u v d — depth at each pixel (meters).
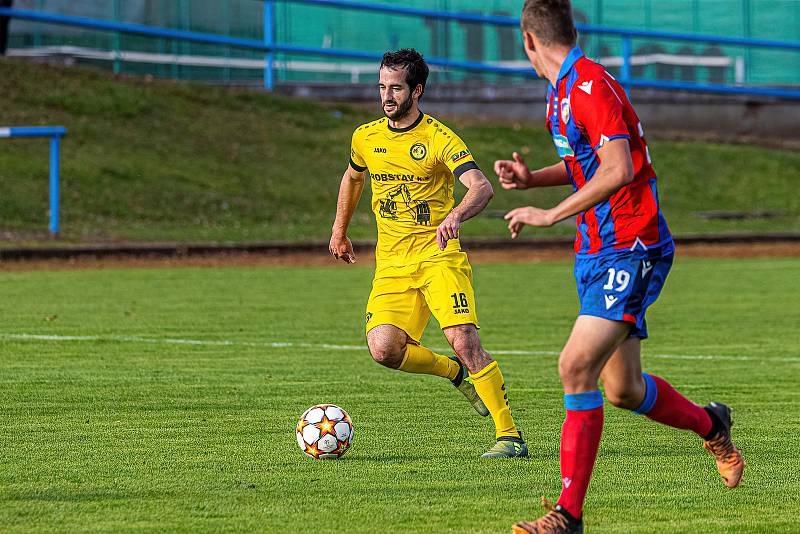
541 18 13.91
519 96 102.25
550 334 34.81
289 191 81.69
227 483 16.14
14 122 79.31
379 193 19.48
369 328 19.53
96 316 37.78
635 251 13.56
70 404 22.73
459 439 19.66
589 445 13.30
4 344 31.27
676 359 30.03
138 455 18.00
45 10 97.12
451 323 18.70
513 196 85.06
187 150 84.25
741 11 107.56
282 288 47.97
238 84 103.06
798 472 17.14
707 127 106.62
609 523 14.18
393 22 104.12
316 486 16.03
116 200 72.62
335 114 97.56
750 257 65.44
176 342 32.19
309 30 103.25
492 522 14.13
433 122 19.17
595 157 13.69
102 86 89.50
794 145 105.69
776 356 30.58
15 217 65.88
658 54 106.94
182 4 100.44
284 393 24.27
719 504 15.16
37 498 15.16
